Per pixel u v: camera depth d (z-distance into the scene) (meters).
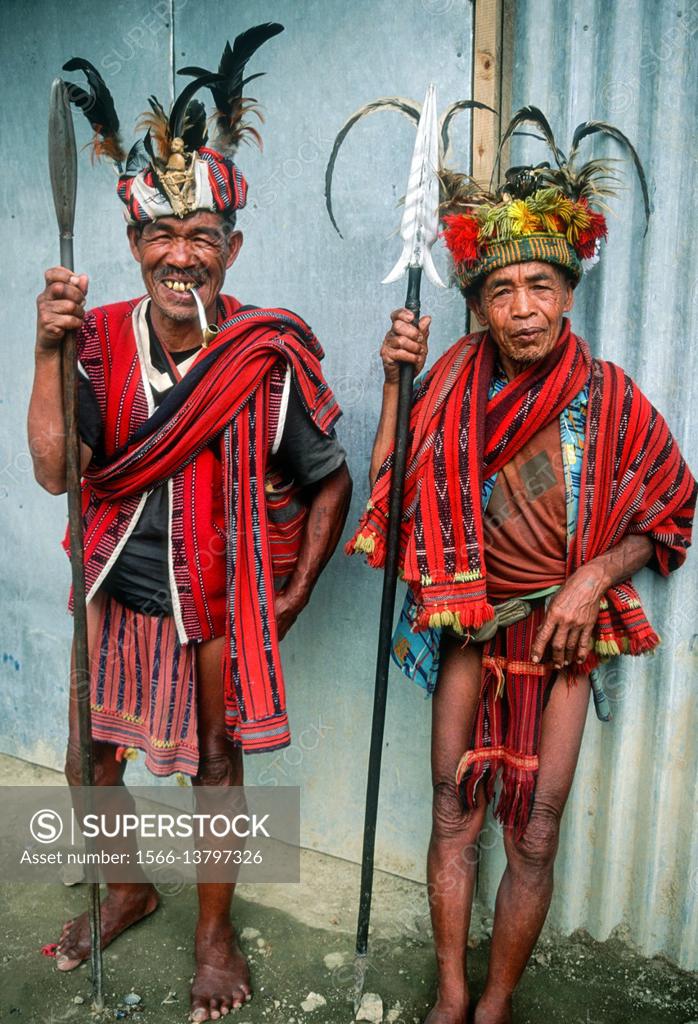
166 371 1.91
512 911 1.86
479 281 1.74
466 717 1.92
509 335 1.69
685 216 1.96
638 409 1.78
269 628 1.92
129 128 2.63
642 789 2.19
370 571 2.45
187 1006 2.08
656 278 1.98
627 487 1.78
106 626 2.05
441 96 2.16
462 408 1.78
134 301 2.00
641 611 1.83
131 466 1.87
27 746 3.19
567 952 2.24
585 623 1.74
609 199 1.98
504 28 2.09
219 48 2.44
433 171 1.76
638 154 1.96
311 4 2.28
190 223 1.82
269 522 1.99
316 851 2.70
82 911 2.42
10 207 2.84
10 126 2.79
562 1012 2.04
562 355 1.74
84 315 1.81
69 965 2.19
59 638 3.01
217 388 1.84
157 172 1.79
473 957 2.23
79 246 2.75
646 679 2.14
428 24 2.15
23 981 2.15
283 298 2.46
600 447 1.75
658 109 1.93
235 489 1.89
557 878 2.29
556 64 2.01
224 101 1.93
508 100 2.12
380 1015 2.03
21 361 2.91
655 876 2.19
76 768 2.14
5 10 2.73
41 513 2.96
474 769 1.89
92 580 1.97
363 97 2.26
